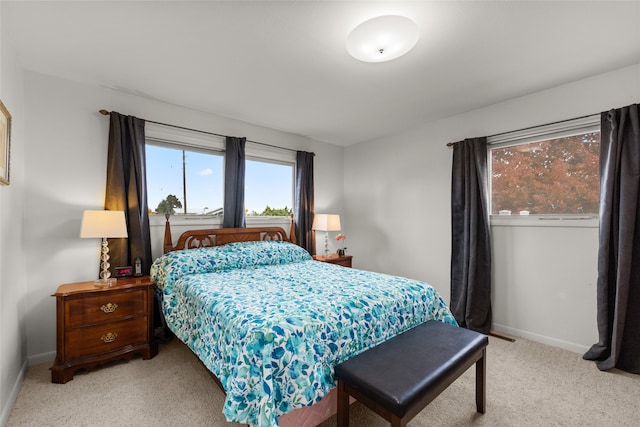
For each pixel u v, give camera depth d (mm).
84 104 2451
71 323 2000
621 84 2211
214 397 1788
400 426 1133
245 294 1832
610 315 2178
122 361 2223
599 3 1501
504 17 1611
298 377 1288
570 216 2518
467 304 2928
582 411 1666
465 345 1561
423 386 1224
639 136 2051
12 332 1812
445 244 3357
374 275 2436
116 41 1857
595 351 2217
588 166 2443
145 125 2729
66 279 2352
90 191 2475
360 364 1370
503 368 2154
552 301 2578
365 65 2141
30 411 1646
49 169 2295
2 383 1585
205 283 2111
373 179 4199
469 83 2447
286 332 1322
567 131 2523
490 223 2965
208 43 1874
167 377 2010
